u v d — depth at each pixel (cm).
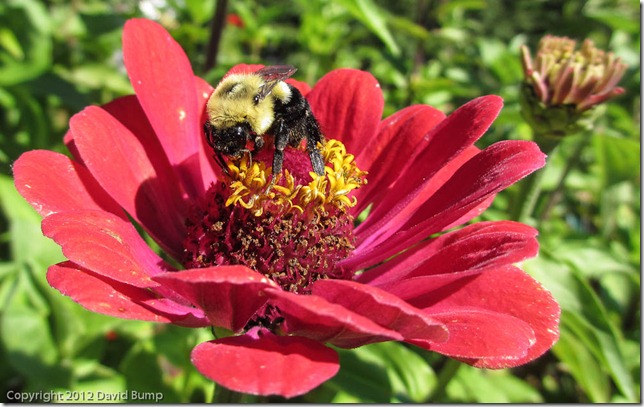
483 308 8
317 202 9
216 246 9
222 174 9
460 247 8
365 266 9
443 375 12
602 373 12
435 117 10
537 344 8
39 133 15
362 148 10
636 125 21
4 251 16
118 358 14
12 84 14
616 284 17
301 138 9
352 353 12
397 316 6
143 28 9
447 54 26
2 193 13
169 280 6
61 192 8
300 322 7
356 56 29
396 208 9
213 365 6
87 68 17
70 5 21
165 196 10
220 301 7
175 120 10
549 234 17
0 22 16
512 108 16
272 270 9
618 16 19
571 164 17
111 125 9
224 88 9
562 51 13
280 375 6
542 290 8
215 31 15
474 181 8
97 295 7
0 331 11
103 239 7
